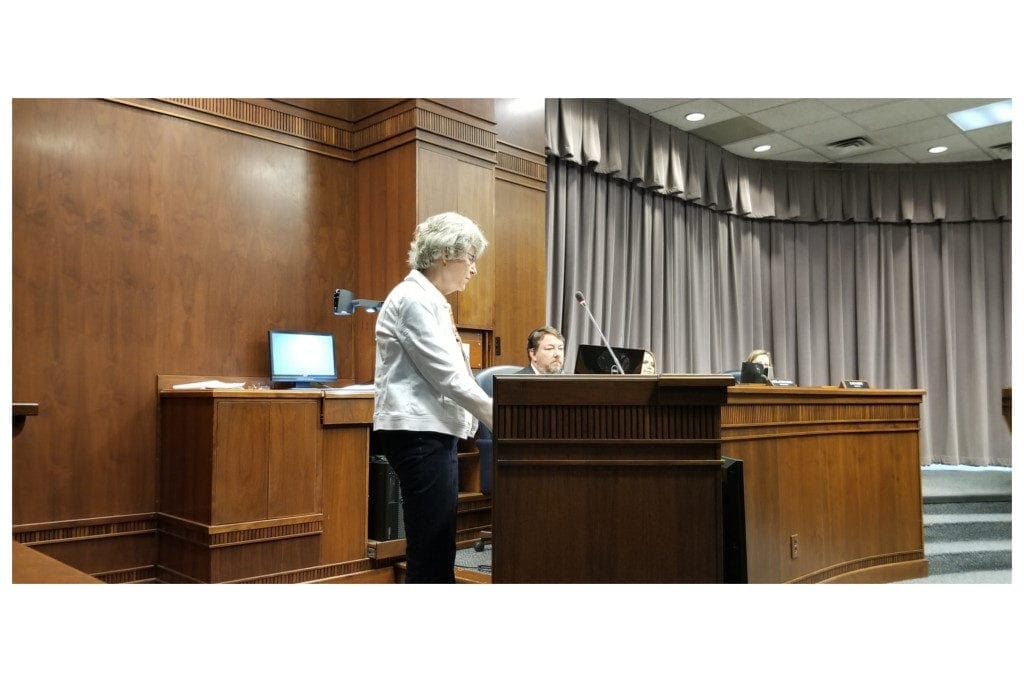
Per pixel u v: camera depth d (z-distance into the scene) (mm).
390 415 1886
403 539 3412
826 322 7250
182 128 3652
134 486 3400
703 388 1670
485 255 4324
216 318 3727
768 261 7160
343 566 3246
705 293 6551
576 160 5258
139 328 3473
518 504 1689
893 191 7199
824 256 7270
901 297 7262
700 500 1674
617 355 2449
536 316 4762
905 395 3201
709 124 6141
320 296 4129
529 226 4754
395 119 4090
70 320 3281
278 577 3078
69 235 3293
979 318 7117
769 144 6617
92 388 3326
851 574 2918
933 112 5906
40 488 3174
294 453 3133
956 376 7227
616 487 1684
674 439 1676
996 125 6188
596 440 1682
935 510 4504
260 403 3061
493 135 4387
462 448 3887
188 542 3125
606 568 1676
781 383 4270
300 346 3811
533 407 1699
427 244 2000
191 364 3629
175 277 3598
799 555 2699
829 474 2873
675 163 6125
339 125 4262
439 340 1859
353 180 4305
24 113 3189
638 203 6000
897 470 3174
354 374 4242
